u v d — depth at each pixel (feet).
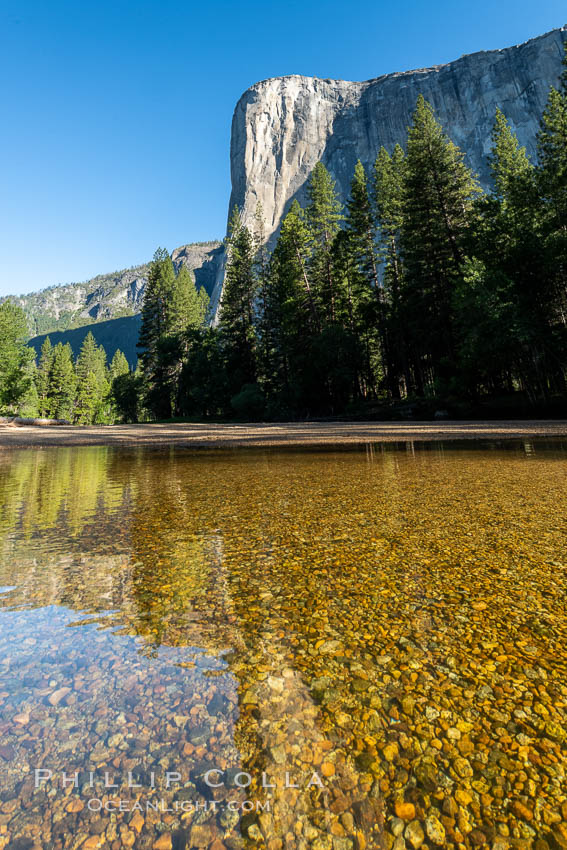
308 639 5.24
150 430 71.61
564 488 14.39
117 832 2.88
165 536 10.27
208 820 2.97
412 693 4.15
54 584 7.29
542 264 61.57
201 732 3.72
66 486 19.16
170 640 5.32
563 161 64.28
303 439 45.75
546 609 5.83
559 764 3.31
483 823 2.88
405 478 17.81
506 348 61.77
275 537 9.86
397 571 7.42
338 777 3.26
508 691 4.15
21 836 2.87
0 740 3.67
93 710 4.02
